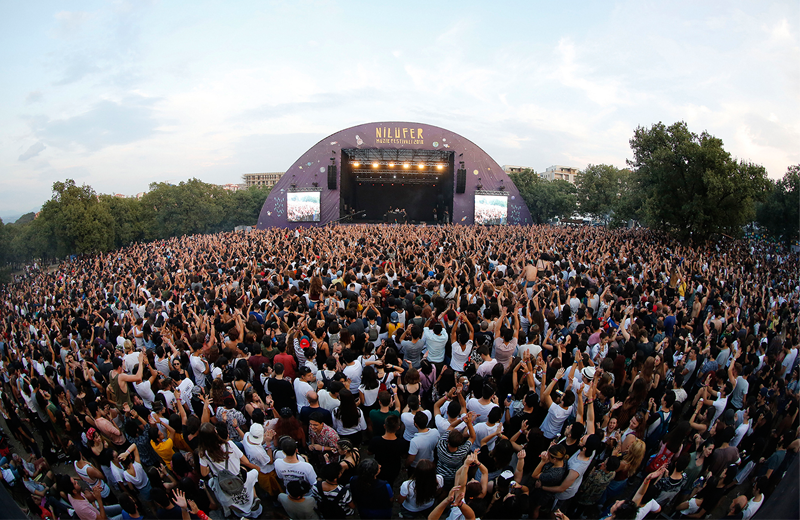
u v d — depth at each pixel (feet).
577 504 17.72
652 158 92.07
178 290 44.68
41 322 36.68
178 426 19.42
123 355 27.43
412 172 167.02
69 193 116.88
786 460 16.53
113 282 57.52
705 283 45.70
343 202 155.74
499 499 14.43
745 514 16.42
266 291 37.55
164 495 15.10
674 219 89.40
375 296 33.24
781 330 26.84
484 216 152.66
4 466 18.99
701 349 27.94
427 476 15.30
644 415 19.86
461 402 19.11
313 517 15.71
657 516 17.60
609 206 175.22
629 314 31.12
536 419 19.70
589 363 22.40
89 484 17.20
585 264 55.26
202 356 26.16
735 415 20.53
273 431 18.16
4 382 24.57
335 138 151.33
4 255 75.15
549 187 192.65
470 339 26.86
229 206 212.84
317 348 26.13
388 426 17.22
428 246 71.31
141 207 177.88
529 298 34.37
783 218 94.63
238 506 16.74
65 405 23.00
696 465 17.80
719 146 83.15
